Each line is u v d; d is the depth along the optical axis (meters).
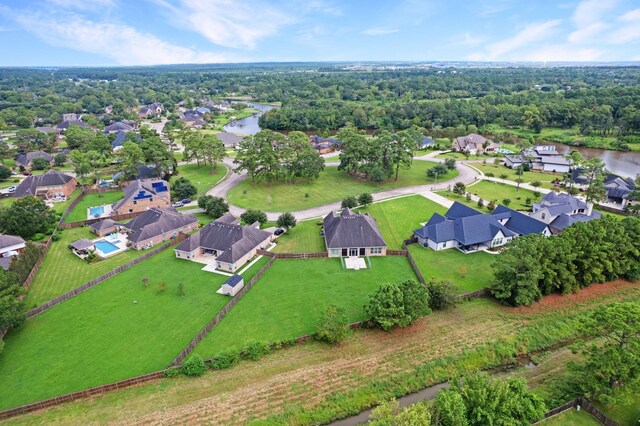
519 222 91.56
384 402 41.94
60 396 47.78
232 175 148.75
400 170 153.75
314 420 47.12
